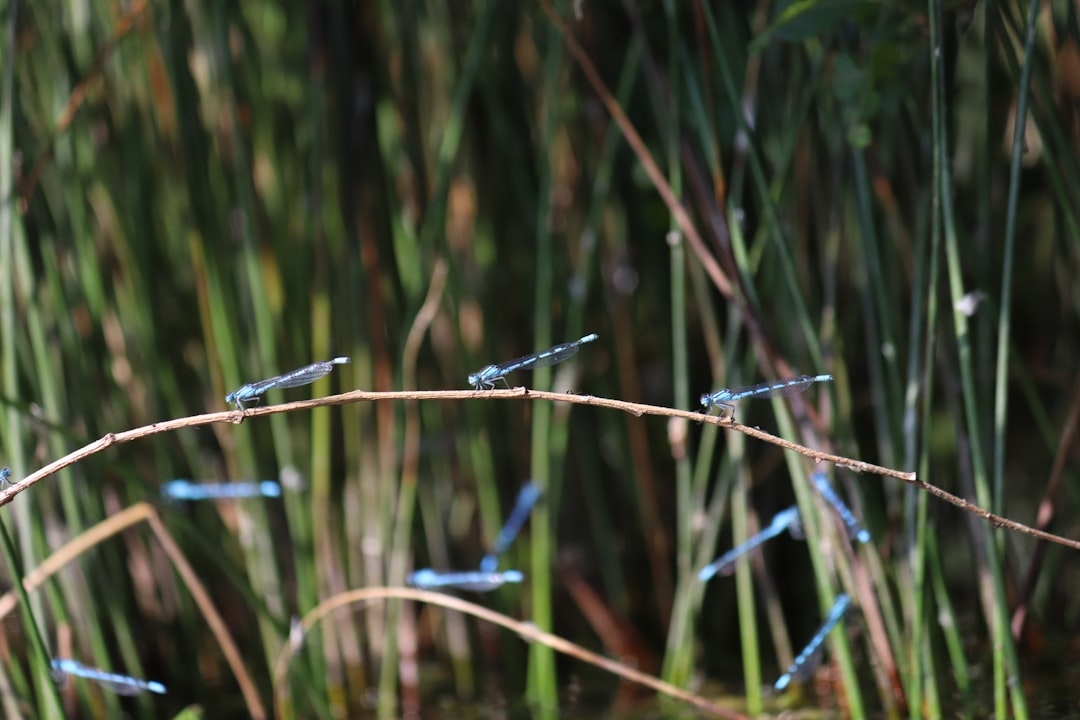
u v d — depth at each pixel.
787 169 1.30
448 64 1.39
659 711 1.34
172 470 1.38
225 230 1.37
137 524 1.38
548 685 1.36
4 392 1.31
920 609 1.26
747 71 1.34
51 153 1.32
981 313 1.32
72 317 1.34
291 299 1.39
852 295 1.37
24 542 1.31
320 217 1.37
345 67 1.37
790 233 1.33
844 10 1.26
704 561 1.35
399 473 1.39
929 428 1.27
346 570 1.39
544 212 1.36
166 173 1.38
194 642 1.39
